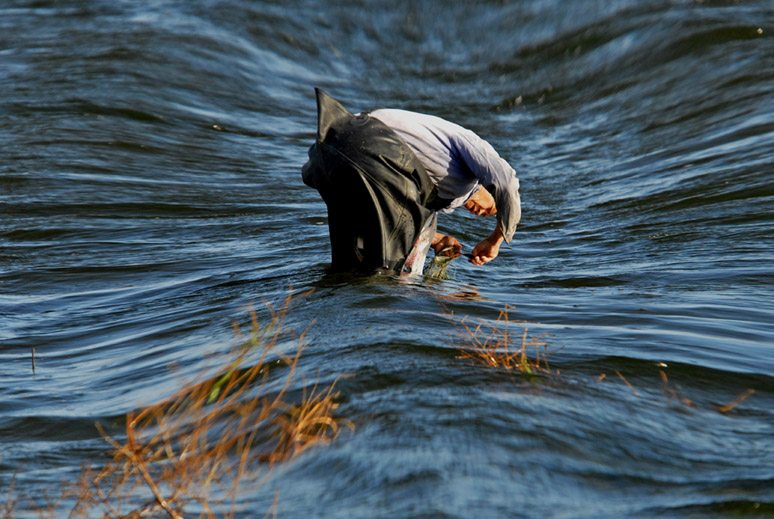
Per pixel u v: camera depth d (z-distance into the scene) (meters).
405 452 12.57
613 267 27.89
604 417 13.99
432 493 11.41
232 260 28.67
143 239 32.72
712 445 13.50
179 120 54.31
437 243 25.28
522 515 10.98
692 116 53.72
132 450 13.26
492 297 22.47
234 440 13.88
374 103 70.31
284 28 80.50
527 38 80.75
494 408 13.90
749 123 49.16
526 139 58.94
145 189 40.66
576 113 62.81
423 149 22.16
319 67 76.62
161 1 83.06
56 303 25.42
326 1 88.44
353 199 22.16
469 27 86.75
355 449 12.80
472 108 68.94
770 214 33.53
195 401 15.59
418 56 82.56
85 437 14.99
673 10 71.75
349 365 15.86
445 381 15.09
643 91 61.38
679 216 34.97
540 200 41.56
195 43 69.81
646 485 12.13
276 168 46.78
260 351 17.47
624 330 19.28
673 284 24.98
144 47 66.75
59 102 54.16
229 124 55.44
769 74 56.56
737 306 22.11
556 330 19.06
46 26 74.19
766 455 13.15
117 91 56.88
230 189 41.47
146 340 20.58
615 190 41.72
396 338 17.23
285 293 22.03
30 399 17.08
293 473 12.48
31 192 39.53
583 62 70.81
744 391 15.91
